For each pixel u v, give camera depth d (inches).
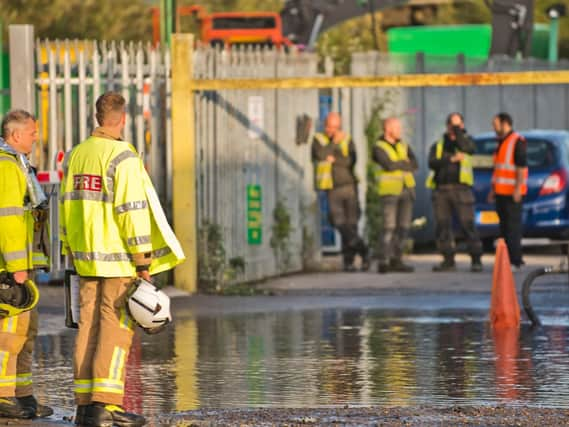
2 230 964.6
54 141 1806.1
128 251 946.1
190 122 1827.0
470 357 1269.7
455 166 2042.3
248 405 1024.2
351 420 948.6
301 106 2148.1
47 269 1010.7
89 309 956.0
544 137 2267.5
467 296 1792.6
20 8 4598.9
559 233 2233.0
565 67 2787.9
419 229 2507.4
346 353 1298.0
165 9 2242.9
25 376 992.2
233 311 1648.6
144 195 943.0
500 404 1022.4
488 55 3427.7
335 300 1761.8
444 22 5226.4
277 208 2063.2
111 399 943.0
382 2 3380.9
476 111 2620.6
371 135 2308.1
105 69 1819.6
